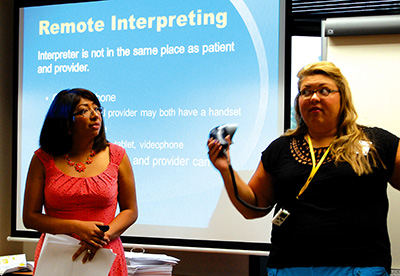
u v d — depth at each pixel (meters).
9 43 3.11
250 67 2.60
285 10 2.55
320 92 1.48
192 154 2.67
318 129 1.50
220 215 2.61
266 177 1.64
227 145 1.54
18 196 2.91
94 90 2.86
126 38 2.82
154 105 2.75
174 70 2.73
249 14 2.61
